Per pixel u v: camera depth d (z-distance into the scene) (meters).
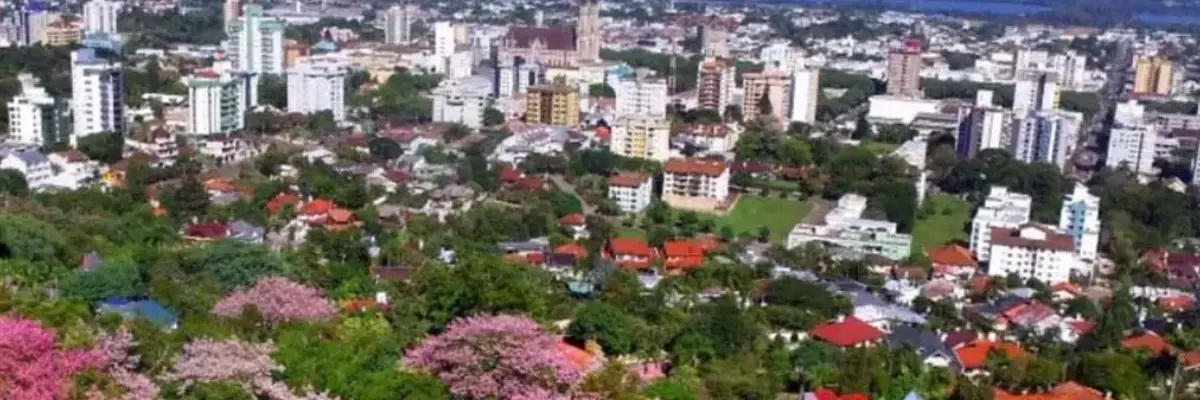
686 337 127.38
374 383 84.94
